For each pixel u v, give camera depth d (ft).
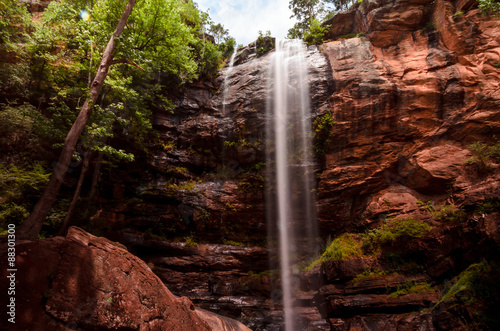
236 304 41.55
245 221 53.42
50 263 13.83
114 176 51.37
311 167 52.60
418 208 41.78
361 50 59.26
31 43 48.26
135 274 17.04
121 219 48.83
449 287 32.37
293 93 57.11
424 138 46.88
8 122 39.11
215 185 55.16
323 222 50.90
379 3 63.16
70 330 12.62
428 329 29.63
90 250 15.84
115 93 42.47
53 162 44.83
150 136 55.83
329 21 72.33
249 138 56.13
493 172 37.37
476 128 42.65
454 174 40.96
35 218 22.29
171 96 60.59
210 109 59.98
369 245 41.14
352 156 50.01
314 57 61.36
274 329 37.52
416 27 59.88
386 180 48.01
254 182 54.44
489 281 28.58
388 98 49.70
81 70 44.93
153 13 47.96
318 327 35.53
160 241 49.08
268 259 50.34
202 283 45.91
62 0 47.14
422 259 36.83
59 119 33.47
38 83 49.42
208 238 52.47
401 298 33.78
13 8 49.73
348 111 51.47
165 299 18.02
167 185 53.42
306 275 44.29
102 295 14.62
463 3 54.39
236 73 63.72
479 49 49.47
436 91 48.55
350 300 35.27
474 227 32.40
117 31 31.63
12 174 36.99
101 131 34.14
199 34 70.44
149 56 49.70
